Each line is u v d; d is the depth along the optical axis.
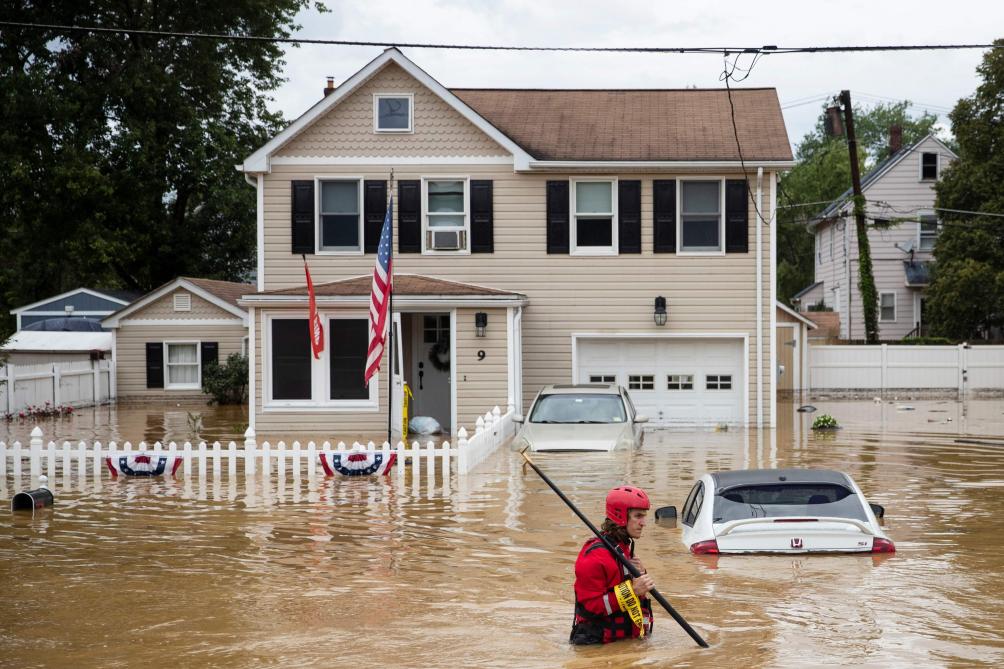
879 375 35.97
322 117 26.22
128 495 15.58
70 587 9.78
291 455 17.38
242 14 43.81
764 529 10.14
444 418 27.12
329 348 24.09
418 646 7.70
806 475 10.90
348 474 17.36
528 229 26.42
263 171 26.06
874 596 8.76
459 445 17.17
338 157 26.22
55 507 14.55
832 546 10.15
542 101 29.22
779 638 7.61
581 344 26.72
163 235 43.78
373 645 7.75
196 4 42.88
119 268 45.69
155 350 35.78
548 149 26.50
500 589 9.55
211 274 47.59
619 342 26.77
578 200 26.58
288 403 24.09
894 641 7.52
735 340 26.59
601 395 20.81
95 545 11.80
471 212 26.33
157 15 43.25
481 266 26.42
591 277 26.47
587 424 20.06
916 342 38.41
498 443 20.97
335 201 26.39
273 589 9.64
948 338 42.81
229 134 44.44
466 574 10.17
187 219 47.03
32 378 30.17
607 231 26.50
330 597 9.30
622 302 26.47
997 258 41.97
